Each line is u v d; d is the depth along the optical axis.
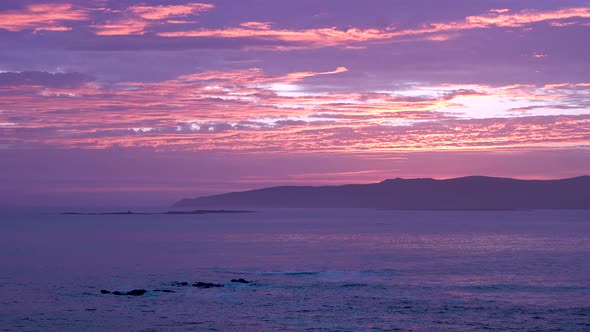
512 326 46.25
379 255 100.56
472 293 59.44
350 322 47.41
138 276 73.81
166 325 47.25
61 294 60.53
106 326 47.34
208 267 82.94
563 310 51.38
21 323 48.66
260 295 58.41
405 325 46.56
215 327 46.41
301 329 45.47
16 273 78.06
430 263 86.75
